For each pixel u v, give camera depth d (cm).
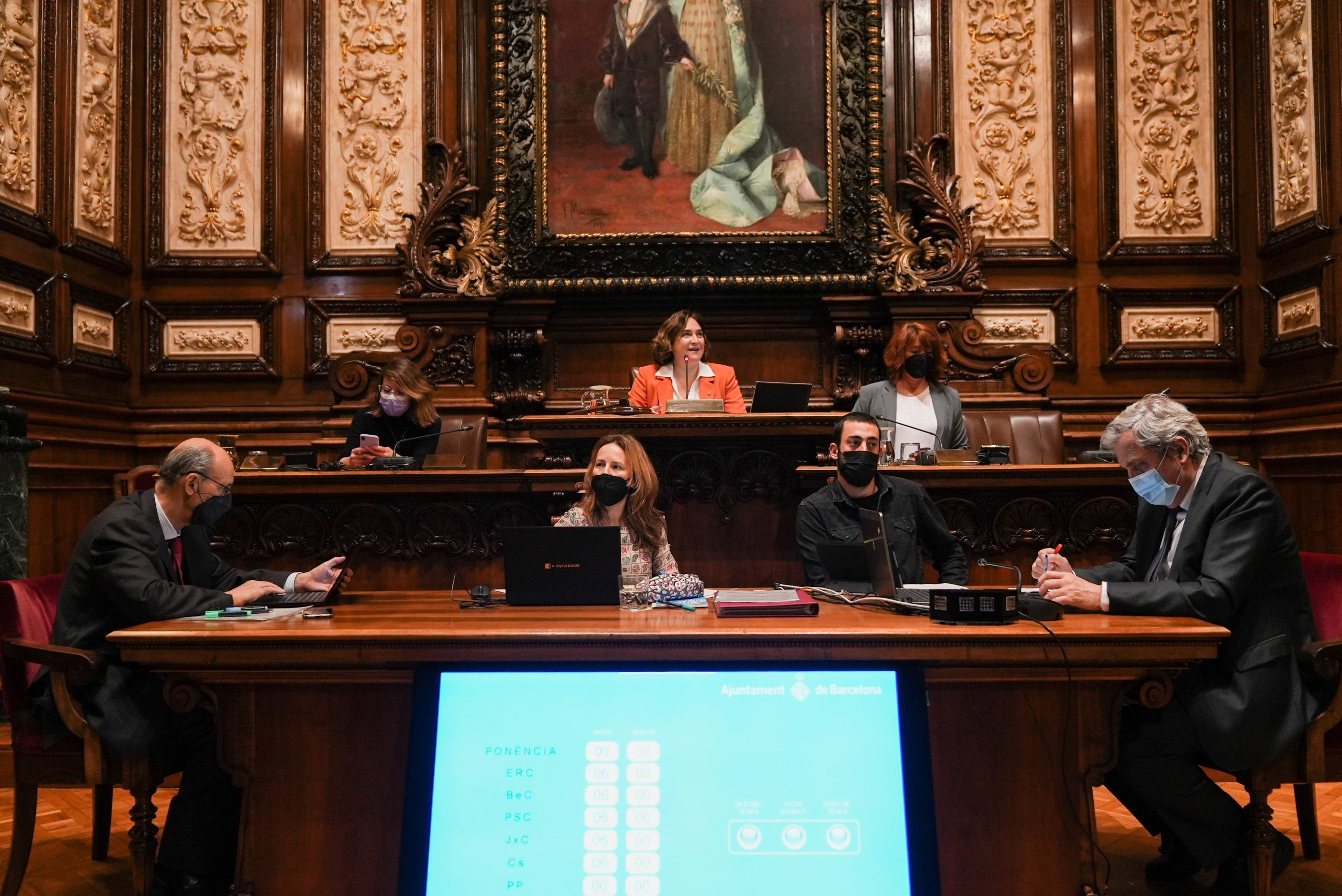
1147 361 569
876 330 564
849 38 580
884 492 316
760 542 382
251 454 412
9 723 379
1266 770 219
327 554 388
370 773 199
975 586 359
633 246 574
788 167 579
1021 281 577
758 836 185
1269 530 221
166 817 301
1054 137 579
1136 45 577
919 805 185
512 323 573
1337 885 255
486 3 586
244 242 575
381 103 581
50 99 496
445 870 183
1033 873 196
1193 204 574
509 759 188
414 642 192
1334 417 496
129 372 561
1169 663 194
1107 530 369
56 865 277
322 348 575
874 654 191
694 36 581
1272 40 551
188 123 575
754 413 381
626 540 285
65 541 491
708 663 192
